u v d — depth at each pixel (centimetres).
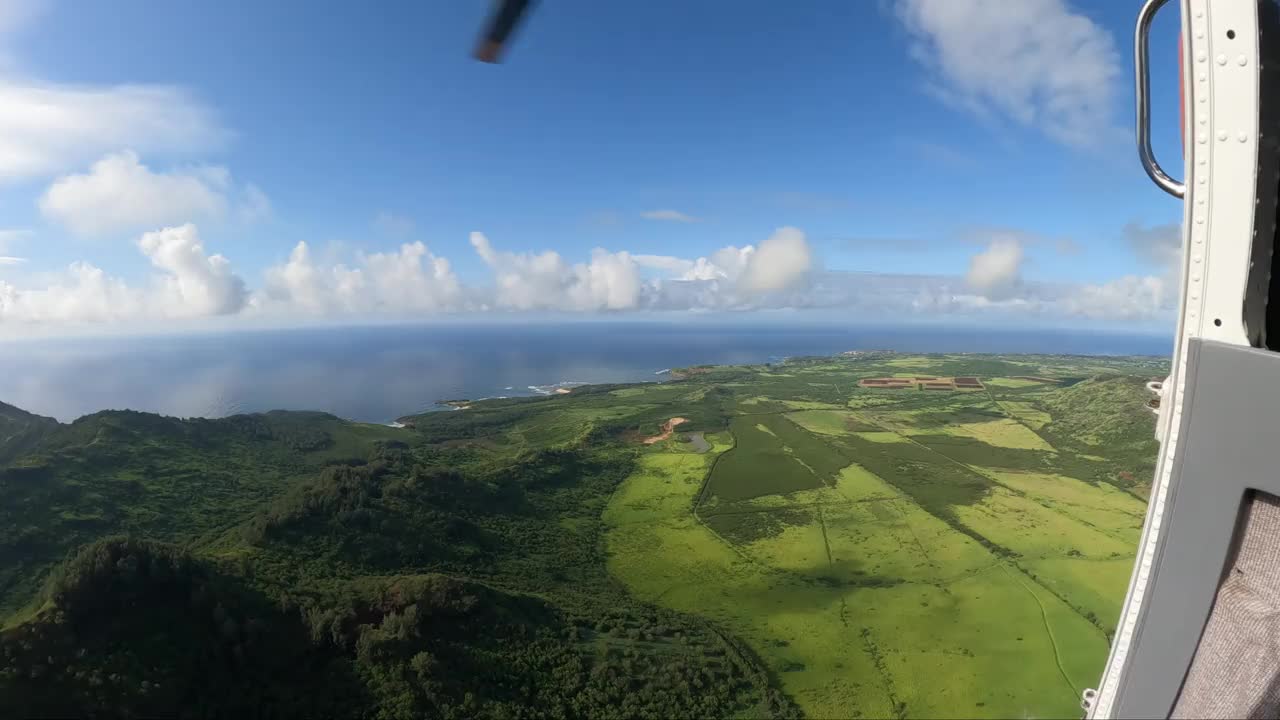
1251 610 584
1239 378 566
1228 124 573
